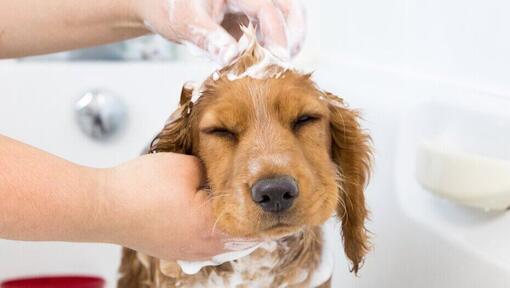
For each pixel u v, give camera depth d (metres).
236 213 0.75
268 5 0.91
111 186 0.75
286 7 0.94
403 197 1.10
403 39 1.32
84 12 1.07
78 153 1.49
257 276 0.95
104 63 1.53
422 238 1.02
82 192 0.73
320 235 0.99
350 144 0.92
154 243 0.79
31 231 0.73
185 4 0.94
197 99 0.86
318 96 0.86
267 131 0.79
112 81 1.50
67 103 1.49
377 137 1.17
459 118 1.05
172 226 0.77
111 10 1.06
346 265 1.16
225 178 0.79
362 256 0.96
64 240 0.76
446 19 1.20
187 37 0.95
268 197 0.73
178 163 0.80
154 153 0.86
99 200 0.74
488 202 0.92
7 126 1.48
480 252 0.91
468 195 0.93
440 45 1.22
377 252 1.12
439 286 0.96
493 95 1.08
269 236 0.77
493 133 0.99
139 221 0.76
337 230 1.17
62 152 1.49
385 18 1.38
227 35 0.90
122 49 1.78
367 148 0.94
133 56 1.78
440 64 1.22
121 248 1.32
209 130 0.82
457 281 0.93
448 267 0.96
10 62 1.57
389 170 1.14
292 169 0.75
